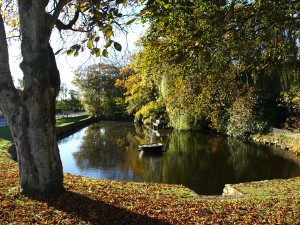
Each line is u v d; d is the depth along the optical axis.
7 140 24.09
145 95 44.41
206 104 14.59
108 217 6.60
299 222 6.50
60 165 7.68
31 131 7.16
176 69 11.57
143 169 19.11
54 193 7.53
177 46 8.59
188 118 33.81
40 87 6.96
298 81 23.86
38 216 6.34
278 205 7.78
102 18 5.11
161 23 8.99
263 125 30.12
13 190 7.54
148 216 6.86
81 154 24.55
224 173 17.86
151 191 9.59
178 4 6.50
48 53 7.07
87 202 7.39
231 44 8.70
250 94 27.36
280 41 10.21
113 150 26.03
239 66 12.03
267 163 20.08
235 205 7.89
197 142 29.16
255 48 10.53
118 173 18.27
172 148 26.25
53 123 7.46
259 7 6.80
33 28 6.68
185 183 15.98
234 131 31.41
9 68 6.99
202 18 7.48
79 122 49.22
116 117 63.69
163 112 44.56
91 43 4.82
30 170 7.31
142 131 39.88
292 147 24.02
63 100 78.38
